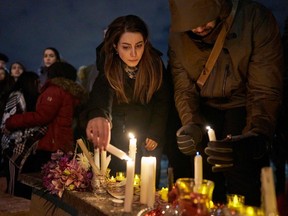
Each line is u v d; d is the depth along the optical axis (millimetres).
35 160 3820
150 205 2119
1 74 5148
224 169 2082
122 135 2996
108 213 2043
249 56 2463
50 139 3752
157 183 3029
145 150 2982
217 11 2264
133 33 2623
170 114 3096
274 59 2422
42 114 3688
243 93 2619
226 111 2688
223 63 2535
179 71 2787
